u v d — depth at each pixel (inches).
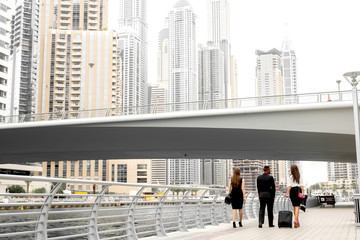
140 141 1952.5
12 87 7190.0
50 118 1866.4
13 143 2134.6
